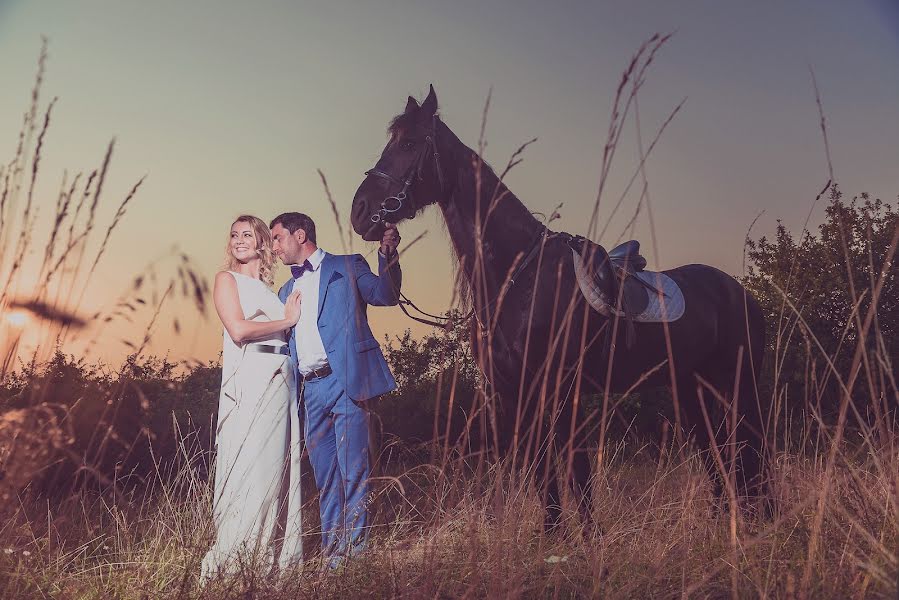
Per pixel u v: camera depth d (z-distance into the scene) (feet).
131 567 10.54
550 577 9.11
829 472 8.38
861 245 36.96
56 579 9.68
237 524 11.07
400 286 12.85
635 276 15.24
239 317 11.84
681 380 16.55
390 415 31.01
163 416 15.38
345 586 9.20
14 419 6.65
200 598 8.89
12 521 9.41
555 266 13.89
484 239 13.79
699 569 9.36
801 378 30.07
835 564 8.87
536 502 12.42
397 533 10.96
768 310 37.14
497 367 13.65
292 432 12.16
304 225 13.65
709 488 12.23
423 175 14.11
